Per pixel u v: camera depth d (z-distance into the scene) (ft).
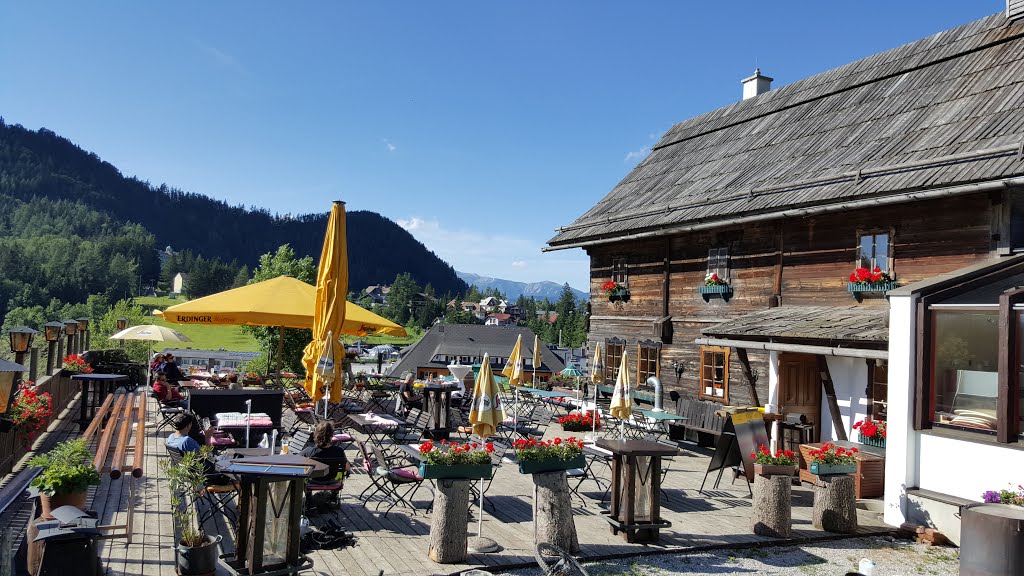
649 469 27.07
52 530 17.26
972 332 28.32
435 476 23.03
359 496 30.86
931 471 28.78
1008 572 20.31
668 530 27.81
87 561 17.49
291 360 106.01
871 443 34.99
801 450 35.81
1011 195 32.32
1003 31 44.83
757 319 41.70
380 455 28.91
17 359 37.27
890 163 38.81
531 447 24.38
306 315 44.01
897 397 29.86
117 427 39.19
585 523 28.37
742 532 27.81
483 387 25.35
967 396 28.43
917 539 28.12
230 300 44.29
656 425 51.06
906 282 36.99
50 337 47.21
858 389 40.27
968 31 47.50
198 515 26.50
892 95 47.96
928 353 29.30
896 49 52.31
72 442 20.83
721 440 33.86
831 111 51.93
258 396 40.81
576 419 49.03
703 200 49.75
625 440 28.02
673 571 23.47
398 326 49.90
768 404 42.04
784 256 44.39
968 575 21.17
